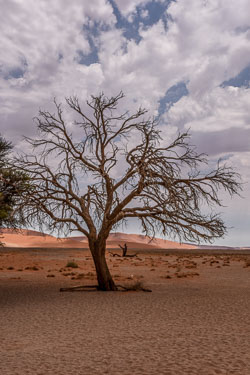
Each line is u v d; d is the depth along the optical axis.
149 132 14.48
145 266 31.55
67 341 6.70
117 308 10.52
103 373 4.85
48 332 7.49
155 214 14.55
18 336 7.15
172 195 13.42
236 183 14.30
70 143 15.30
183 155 14.55
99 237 15.10
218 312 9.73
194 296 13.12
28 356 5.73
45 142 15.36
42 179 14.81
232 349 5.97
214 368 4.97
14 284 17.92
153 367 5.06
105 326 8.04
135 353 5.80
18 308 10.75
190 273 23.64
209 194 14.36
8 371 4.99
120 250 74.50
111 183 14.95
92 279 20.50
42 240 108.81
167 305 11.02
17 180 15.09
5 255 46.41
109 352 5.89
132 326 8.00
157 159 14.24
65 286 17.05
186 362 5.27
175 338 6.81
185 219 14.16
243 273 24.61
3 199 15.38
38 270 27.70
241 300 12.04
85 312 9.91
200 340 6.62
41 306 11.07
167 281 19.31
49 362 5.39
